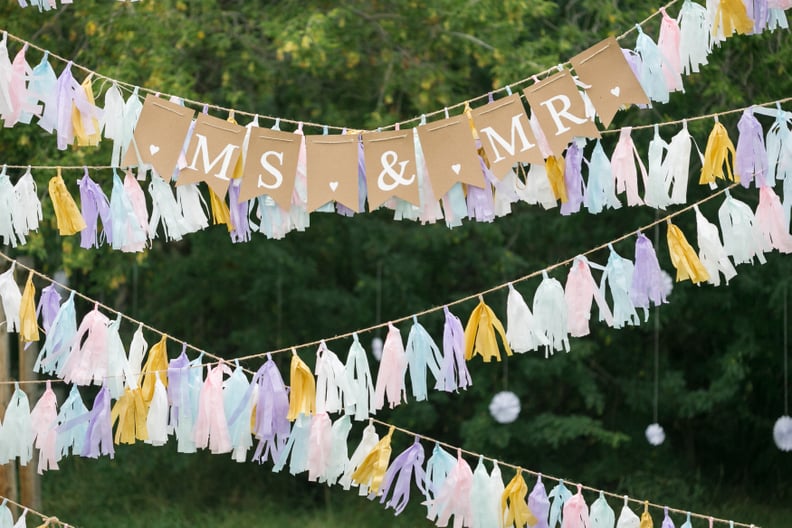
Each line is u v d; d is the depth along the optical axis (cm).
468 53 645
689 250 299
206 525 786
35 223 299
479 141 292
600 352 874
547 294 302
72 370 300
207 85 696
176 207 294
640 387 847
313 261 876
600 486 843
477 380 840
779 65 584
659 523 779
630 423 871
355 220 848
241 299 885
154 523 778
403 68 646
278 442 307
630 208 794
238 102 702
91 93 289
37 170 592
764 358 828
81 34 628
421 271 845
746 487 854
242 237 295
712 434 875
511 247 849
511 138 287
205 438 303
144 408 304
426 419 864
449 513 311
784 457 844
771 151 294
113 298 926
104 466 859
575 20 669
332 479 307
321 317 891
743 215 296
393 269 844
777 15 287
